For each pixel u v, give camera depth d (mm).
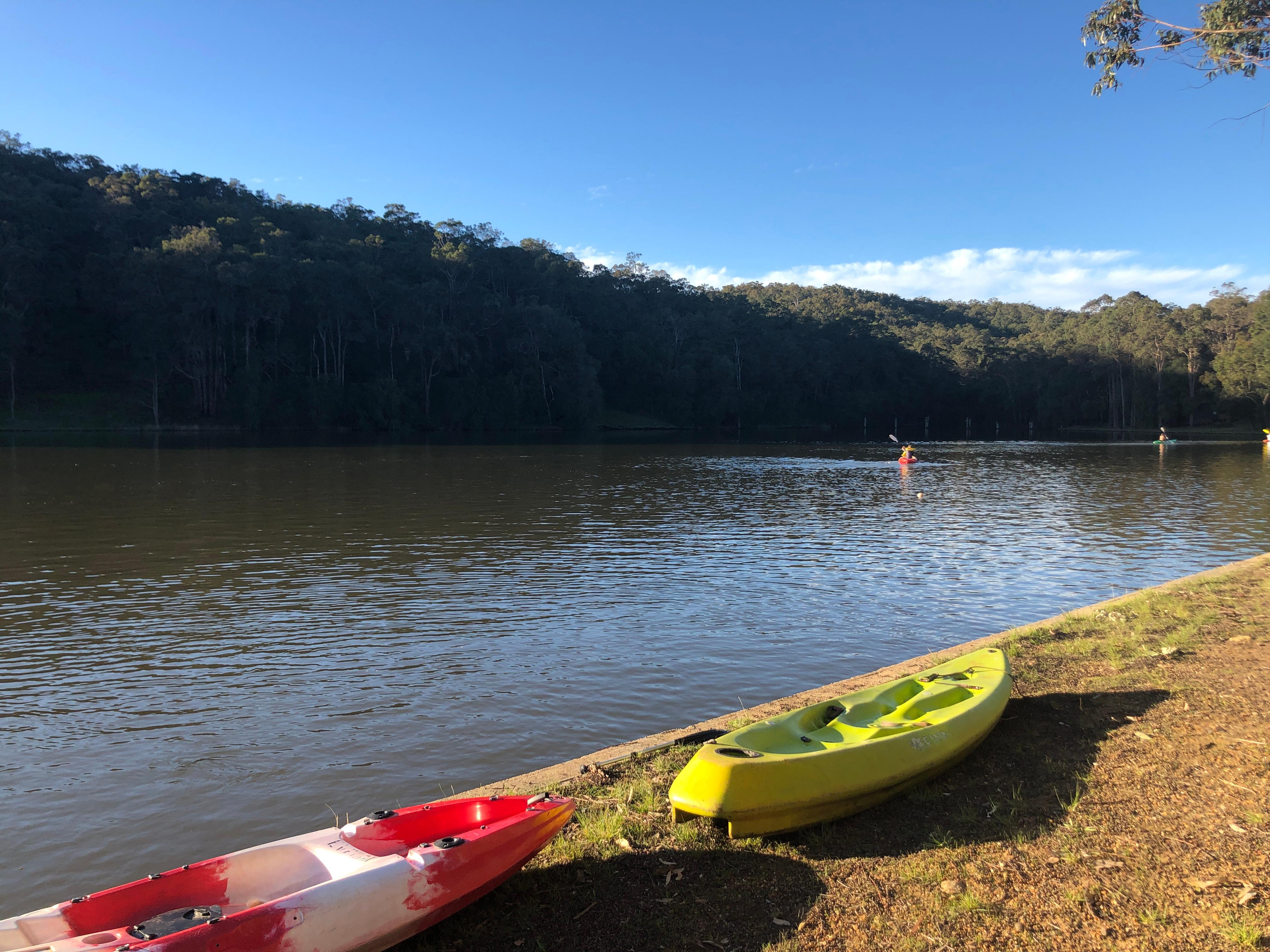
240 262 62062
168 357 62500
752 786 4238
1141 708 6113
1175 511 22438
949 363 102125
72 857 5289
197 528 18516
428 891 3514
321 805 5898
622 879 4102
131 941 3006
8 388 62562
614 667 8859
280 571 13914
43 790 6148
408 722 7363
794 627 10492
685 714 7527
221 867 3555
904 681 6141
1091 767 5168
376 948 3381
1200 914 3578
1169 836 4250
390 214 90250
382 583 13031
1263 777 4797
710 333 95750
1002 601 11977
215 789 6141
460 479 31234
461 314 77625
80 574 13602
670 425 91062
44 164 71375
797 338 102312
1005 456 47438
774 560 15172
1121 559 15336
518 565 14508
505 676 8586
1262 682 6484
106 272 61938
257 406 64125
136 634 10148
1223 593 10023
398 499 24531
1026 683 6879
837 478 33094
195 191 81375
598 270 95375
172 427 62719
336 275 66625
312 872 3701
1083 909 3676
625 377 91938
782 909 3807
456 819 4176
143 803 5945
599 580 13359
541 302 85375
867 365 103438
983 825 4496
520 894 4000
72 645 9711
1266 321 75062
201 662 9086
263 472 32719
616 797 4980
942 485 30281
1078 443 64625
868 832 4480
